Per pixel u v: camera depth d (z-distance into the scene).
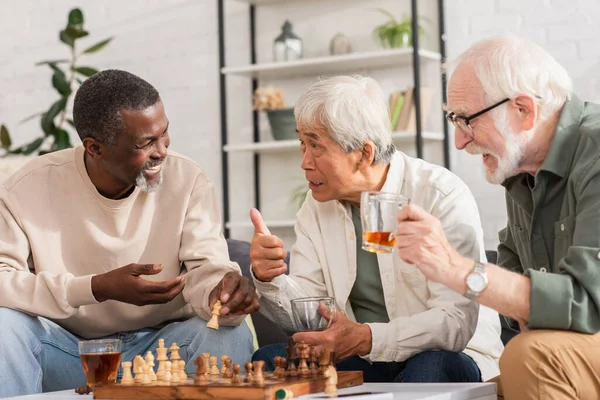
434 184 2.30
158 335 2.41
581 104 1.96
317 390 1.70
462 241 2.24
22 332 2.21
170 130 5.20
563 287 1.72
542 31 4.30
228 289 2.17
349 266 2.37
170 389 1.64
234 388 1.59
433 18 4.60
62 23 5.45
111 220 2.50
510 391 1.71
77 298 2.26
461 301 2.15
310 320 1.89
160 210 2.56
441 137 4.48
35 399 1.81
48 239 2.47
